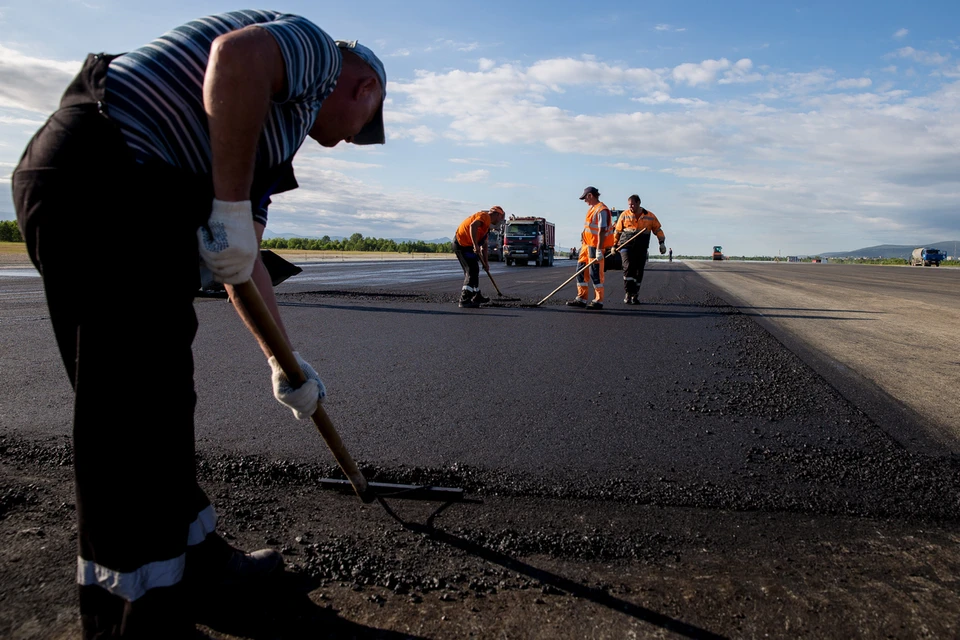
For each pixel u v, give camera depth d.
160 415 1.28
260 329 1.40
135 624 1.28
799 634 1.47
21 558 1.72
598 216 8.38
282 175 1.54
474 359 4.73
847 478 2.51
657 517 2.13
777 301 11.09
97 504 1.25
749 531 2.03
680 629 1.47
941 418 3.44
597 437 2.97
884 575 1.75
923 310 9.85
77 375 1.25
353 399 3.53
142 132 1.23
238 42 1.18
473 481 2.40
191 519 1.38
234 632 1.43
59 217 1.19
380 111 1.68
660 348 5.43
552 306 8.81
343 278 15.57
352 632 1.44
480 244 8.40
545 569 1.75
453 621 1.49
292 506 2.15
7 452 2.55
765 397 3.80
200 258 1.35
